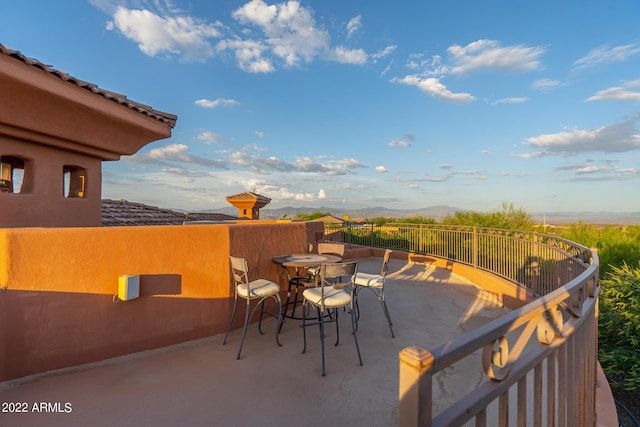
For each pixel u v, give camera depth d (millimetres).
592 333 2662
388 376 3395
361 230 13961
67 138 4961
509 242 6727
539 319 1744
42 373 3207
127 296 3543
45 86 4105
